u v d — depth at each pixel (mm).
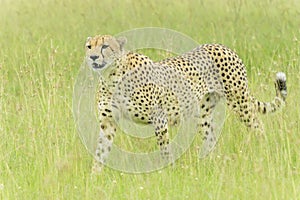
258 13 22562
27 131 14359
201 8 23781
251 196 11633
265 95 15742
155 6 23969
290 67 16844
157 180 12375
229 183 11859
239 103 14484
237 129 14484
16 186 12258
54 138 13836
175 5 24141
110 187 12203
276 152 13062
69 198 11906
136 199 11500
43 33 21719
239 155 13023
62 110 15047
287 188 11781
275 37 20031
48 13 23672
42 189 12000
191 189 11938
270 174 12156
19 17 23828
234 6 21953
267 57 18844
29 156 13492
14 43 21000
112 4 24422
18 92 17453
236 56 14492
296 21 21344
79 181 12516
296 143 13297
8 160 13430
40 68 17984
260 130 14406
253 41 19953
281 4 22984
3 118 14906
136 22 22422
